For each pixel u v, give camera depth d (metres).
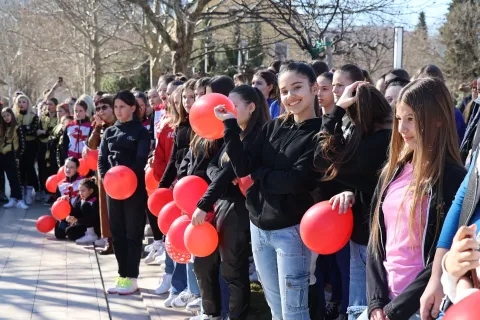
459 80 30.88
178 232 4.55
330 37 12.08
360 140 3.35
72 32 28.28
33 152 11.09
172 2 12.38
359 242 3.50
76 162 8.27
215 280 4.60
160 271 6.68
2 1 32.62
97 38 23.12
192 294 5.27
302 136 3.59
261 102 4.34
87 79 32.44
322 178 3.47
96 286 6.11
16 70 38.31
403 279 2.72
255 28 15.70
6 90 43.72
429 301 2.43
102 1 14.99
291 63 3.66
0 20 33.25
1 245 7.79
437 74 4.68
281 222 3.59
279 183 3.54
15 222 9.29
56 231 8.20
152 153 6.60
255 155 3.81
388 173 2.86
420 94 2.65
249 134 4.24
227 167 4.10
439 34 34.56
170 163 5.50
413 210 2.67
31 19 27.91
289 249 3.60
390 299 2.78
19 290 5.94
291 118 3.75
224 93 4.78
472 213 2.32
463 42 30.83
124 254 5.84
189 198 4.48
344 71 4.47
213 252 4.51
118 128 5.99
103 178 5.83
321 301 4.16
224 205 4.34
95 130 7.76
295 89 3.59
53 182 8.75
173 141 5.61
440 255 2.45
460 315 1.94
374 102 3.38
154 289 6.00
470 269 2.12
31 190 11.09
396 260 2.75
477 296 1.98
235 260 4.32
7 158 10.43
